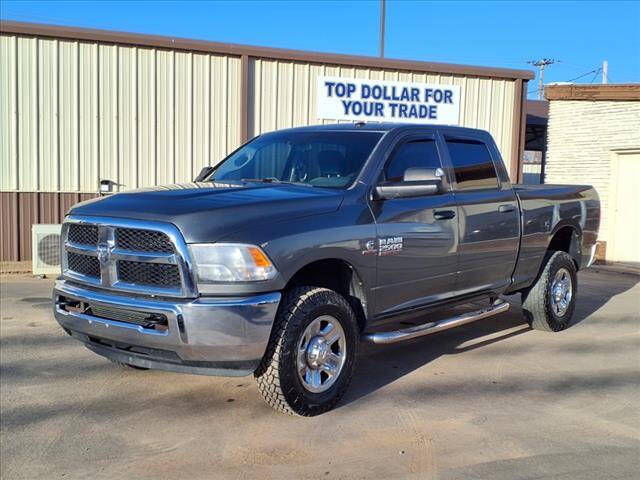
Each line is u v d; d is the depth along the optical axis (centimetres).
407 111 1374
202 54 1208
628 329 739
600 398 504
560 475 372
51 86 1129
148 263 414
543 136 2688
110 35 1141
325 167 522
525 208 653
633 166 1260
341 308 457
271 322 411
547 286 697
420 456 394
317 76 1298
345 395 498
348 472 373
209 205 416
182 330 395
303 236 429
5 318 745
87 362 576
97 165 1167
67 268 475
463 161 597
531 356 617
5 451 399
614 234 1291
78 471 374
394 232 496
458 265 567
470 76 1422
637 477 371
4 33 1095
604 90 1277
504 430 436
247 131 1250
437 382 534
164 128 1198
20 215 1136
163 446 407
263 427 434
